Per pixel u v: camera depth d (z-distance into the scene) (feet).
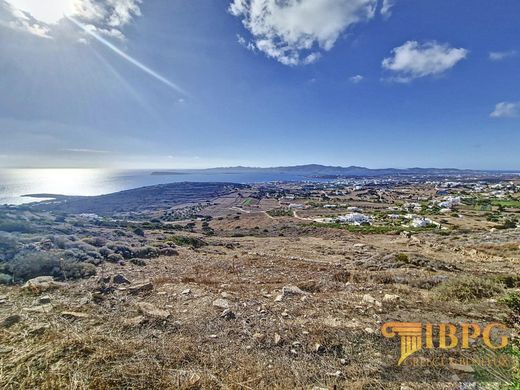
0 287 20.51
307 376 11.02
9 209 74.43
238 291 21.75
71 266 25.93
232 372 11.15
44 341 12.35
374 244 89.45
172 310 17.03
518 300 17.21
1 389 9.54
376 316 16.44
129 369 10.81
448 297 20.68
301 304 18.48
